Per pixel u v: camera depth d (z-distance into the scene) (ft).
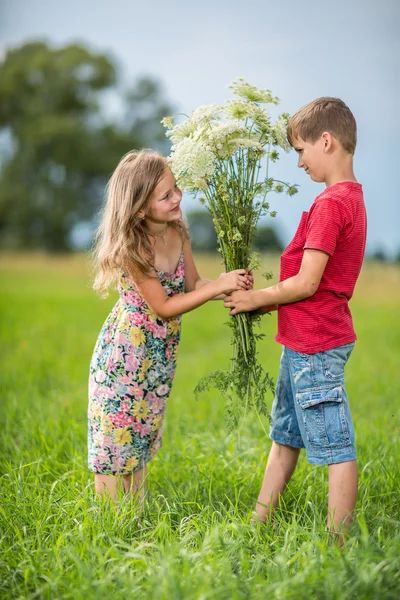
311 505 9.77
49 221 186.80
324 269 9.57
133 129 210.18
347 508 9.50
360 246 9.79
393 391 19.19
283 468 10.52
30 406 16.87
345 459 9.57
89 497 10.36
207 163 9.45
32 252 179.73
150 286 10.16
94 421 10.80
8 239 185.47
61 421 14.85
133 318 10.45
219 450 13.17
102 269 10.53
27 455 12.87
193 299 10.07
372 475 11.31
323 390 9.61
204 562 8.19
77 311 41.93
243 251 10.26
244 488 11.44
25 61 200.34
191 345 31.63
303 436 9.88
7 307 42.39
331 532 9.05
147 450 10.98
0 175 190.39
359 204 9.72
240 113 9.91
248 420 15.17
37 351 26.23
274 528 9.78
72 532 9.37
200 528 9.38
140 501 10.37
